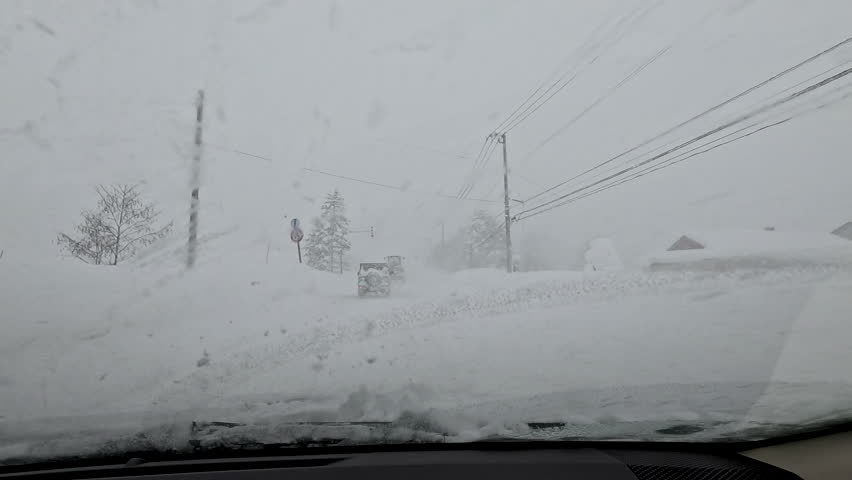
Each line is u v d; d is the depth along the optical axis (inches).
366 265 471.5
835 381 133.6
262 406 124.0
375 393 134.3
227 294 309.0
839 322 214.1
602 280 349.7
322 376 157.5
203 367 171.6
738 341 189.9
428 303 297.7
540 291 321.1
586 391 132.6
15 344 191.6
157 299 277.4
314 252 922.1
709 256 522.3
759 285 313.9
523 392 133.6
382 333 222.8
